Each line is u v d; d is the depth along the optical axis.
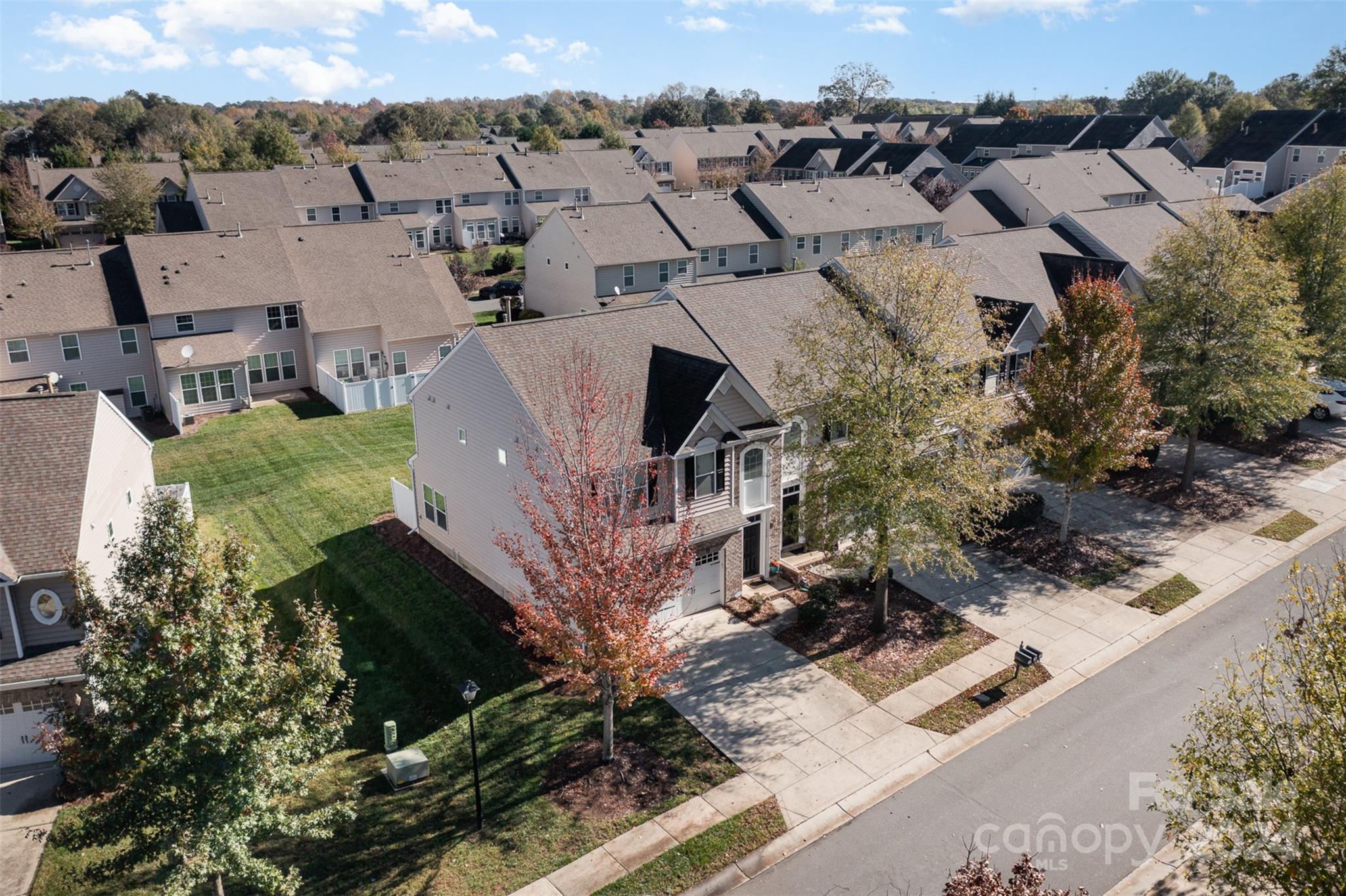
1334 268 37.50
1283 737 13.90
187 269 45.59
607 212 60.34
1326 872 12.12
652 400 26.02
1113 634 25.59
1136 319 35.66
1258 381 32.12
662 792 19.72
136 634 14.80
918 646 25.12
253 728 14.98
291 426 42.25
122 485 25.61
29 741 19.66
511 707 22.48
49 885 17.34
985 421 24.58
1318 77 108.94
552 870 17.67
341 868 17.83
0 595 20.09
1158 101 170.62
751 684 23.42
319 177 81.06
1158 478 35.97
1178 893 17.02
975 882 13.27
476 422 26.75
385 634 26.05
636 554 20.38
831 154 102.94
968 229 70.25
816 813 19.06
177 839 14.62
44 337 41.34
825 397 24.83
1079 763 20.47
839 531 24.84
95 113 146.62
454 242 86.56
